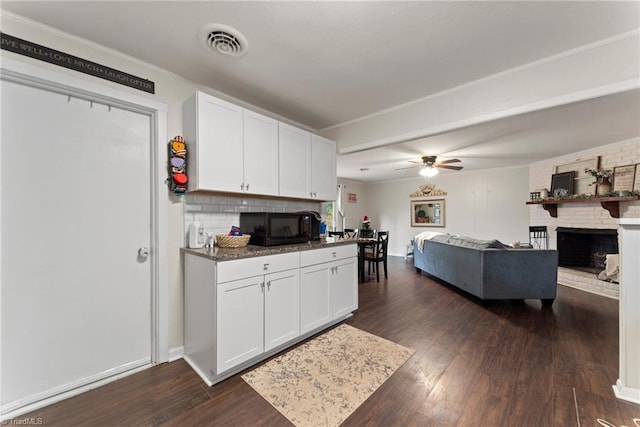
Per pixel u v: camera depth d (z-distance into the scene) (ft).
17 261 5.21
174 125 7.15
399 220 25.48
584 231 14.39
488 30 5.52
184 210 7.39
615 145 12.77
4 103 5.08
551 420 4.79
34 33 5.24
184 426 4.76
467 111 7.73
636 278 5.35
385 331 8.75
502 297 11.12
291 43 5.92
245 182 7.56
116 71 6.22
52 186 5.58
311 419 4.90
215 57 6.47
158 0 4.69
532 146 13.50
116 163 6.38
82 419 4.96
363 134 10.21
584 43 5.93
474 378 6.09
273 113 9.84
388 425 4.73
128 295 6.54
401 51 6.23
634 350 5.34
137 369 6.57
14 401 5.12
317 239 10.28
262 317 6.83
